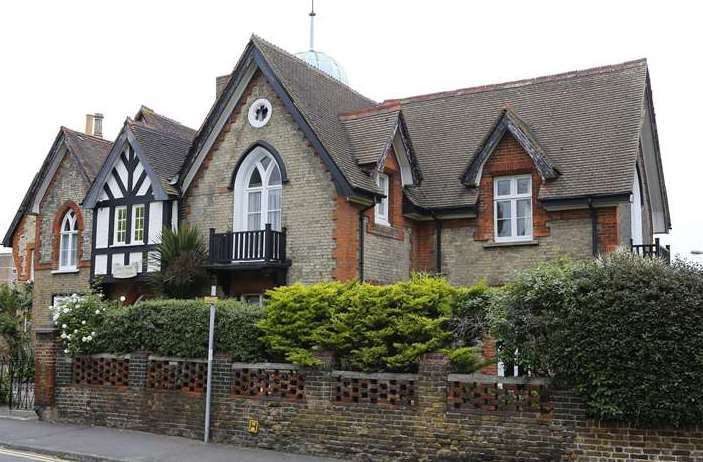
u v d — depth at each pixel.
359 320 11.79
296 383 12.43
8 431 13.98
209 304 13.65
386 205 18.55
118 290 20.61
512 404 10.56
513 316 10.30
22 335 20.38
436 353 11.19
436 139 21.08
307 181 17.55
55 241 25.16
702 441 9.33
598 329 9.71
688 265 9.80
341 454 11.77
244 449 12.43
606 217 16.70
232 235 17.92
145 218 20.03
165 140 21.39
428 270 18.91
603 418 9.82
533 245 17.59
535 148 17.50
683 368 9.31
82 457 11.94
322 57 29.44
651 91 20.05
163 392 13.84
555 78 20.95
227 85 18.70
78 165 24.73
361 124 18.59
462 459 10.77
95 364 14.90
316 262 17.17
